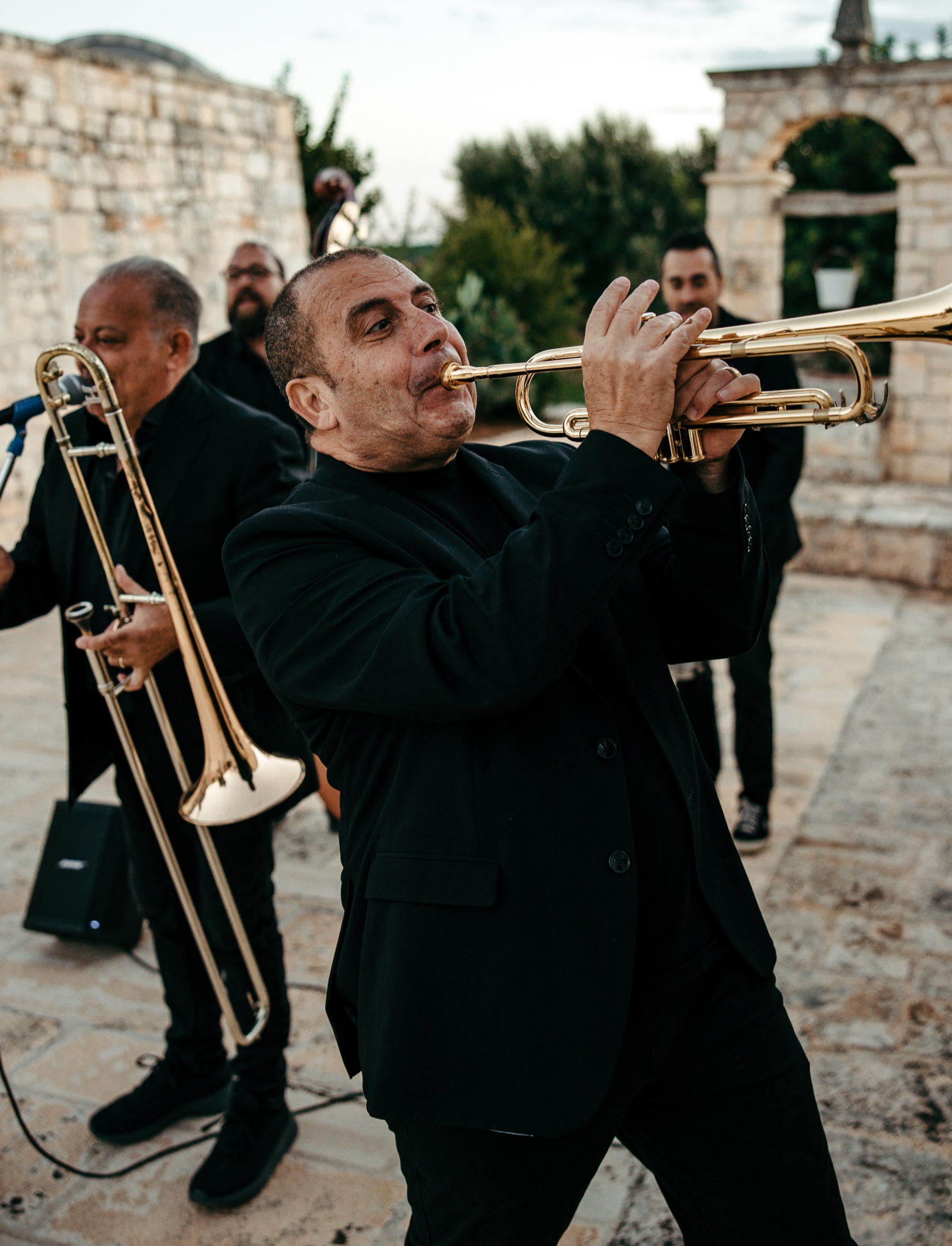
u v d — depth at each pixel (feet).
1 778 14.26
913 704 16.21
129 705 7.28
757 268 28.50
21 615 7.54
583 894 4.10
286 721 7.47
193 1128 7.90
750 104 27.58
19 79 25.53
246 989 7.41
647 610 4.82
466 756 4.16
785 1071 4.51
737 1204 4.49
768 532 10.57
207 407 7.16
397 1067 4.08
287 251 35.86
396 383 4.38
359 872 4.45
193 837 7.43
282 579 4.34
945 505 24.59
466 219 50.93
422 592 4.06
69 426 7.33
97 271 28.32
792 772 13.85
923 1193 7.11
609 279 67.82
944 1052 8.48
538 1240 4.35
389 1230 6.95
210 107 31.81
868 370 3.85
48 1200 7.24
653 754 4.47
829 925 10.35
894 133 26.58
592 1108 3.96
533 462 5.32
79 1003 9.48
